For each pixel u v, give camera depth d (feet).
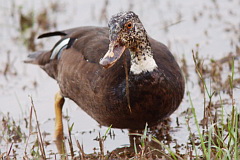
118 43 31.63
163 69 33.24
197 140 34.83
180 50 51.83
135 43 31.65
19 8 61.57
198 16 58.80
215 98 41.24
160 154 33.30
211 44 52.16
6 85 48.80
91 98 34.73
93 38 37.86
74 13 62.80
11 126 40.32
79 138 37.99
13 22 61.98
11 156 35.60
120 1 64.95
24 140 37.29
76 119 41.39
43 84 48.55
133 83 32.01
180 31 56.29
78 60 36.78
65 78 37.88
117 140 37.06
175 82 33.30
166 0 64.75
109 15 60.90
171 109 33.58
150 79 31.81
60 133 38.93
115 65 33.55
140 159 30.37
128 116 33.14
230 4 61.67
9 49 56.18
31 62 44.16
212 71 44.60
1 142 38.04
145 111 32.68
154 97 32.17
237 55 47.78
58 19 61.82
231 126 30.76
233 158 28.55
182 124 37.88
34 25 61.11
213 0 62.49
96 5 64.49
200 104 40.70
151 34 56.03
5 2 65.62
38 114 42.80
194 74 46.37
